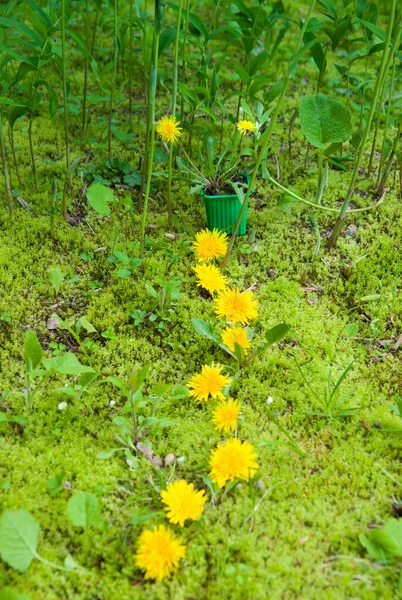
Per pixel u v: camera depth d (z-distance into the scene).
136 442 0.65
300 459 0.64
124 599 0.55
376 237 0.86
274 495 0.61
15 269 0.81
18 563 0.55
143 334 0.75
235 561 0.57
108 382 0.70
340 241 0.86
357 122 1.02
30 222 0.86
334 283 0.81
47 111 1.04
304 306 0.78
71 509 0.57
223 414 0.64
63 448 0.64
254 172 0.74
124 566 0.57
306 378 0.71
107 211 0.77
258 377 0.71
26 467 0.63
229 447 0.60
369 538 0.58
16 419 0.65
